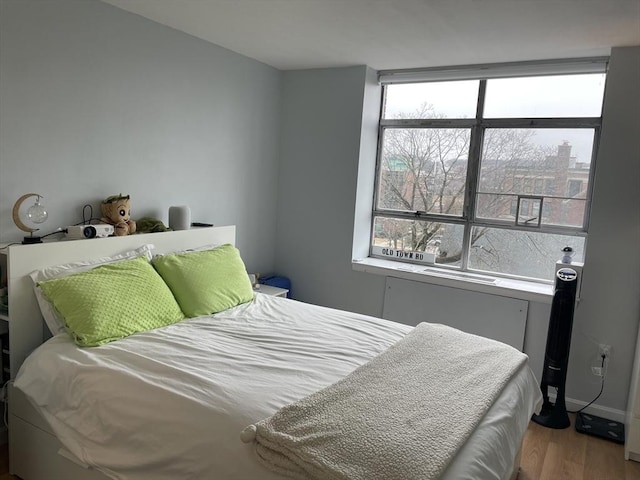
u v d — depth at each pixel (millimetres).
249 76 3875
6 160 2387
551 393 3480
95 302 2236
